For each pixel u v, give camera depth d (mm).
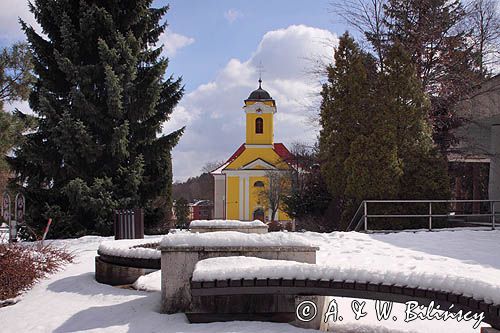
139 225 13078
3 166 21422
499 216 18734
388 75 15469
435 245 10852
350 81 16141
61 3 18844
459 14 21094
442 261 8891
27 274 7785
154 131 19672
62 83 19062
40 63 18984
